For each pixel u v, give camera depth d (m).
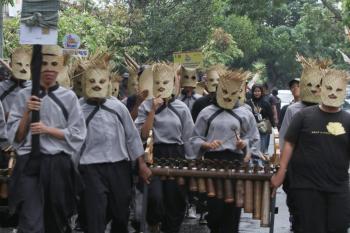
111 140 12.64
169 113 14.69
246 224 17.84
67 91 11.73
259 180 12.74
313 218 11.67
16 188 11.51
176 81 14.95
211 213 13.67
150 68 15.13
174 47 44.91
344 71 11.82
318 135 11.67
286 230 17.11
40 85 11.67
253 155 14.20
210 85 16.92
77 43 25.03
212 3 45.69
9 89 14.75
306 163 11.68
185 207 14.73
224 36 58.75
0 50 25.50
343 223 11.66
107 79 12.69
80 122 11.70
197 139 14.20
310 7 60.28
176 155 14.66
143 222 13.17
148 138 13.43
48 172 11.51
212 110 14.20
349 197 11.73
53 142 11.57
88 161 12.55
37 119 11.34
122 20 43.19
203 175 12.84
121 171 12.73
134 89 17.17
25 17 11.33
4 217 13.47
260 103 25.09
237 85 14.02
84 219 12.88
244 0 41.81
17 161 11.59
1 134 12.36
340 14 47.16
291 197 12.24
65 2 38.66
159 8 44.91
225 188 12.86
